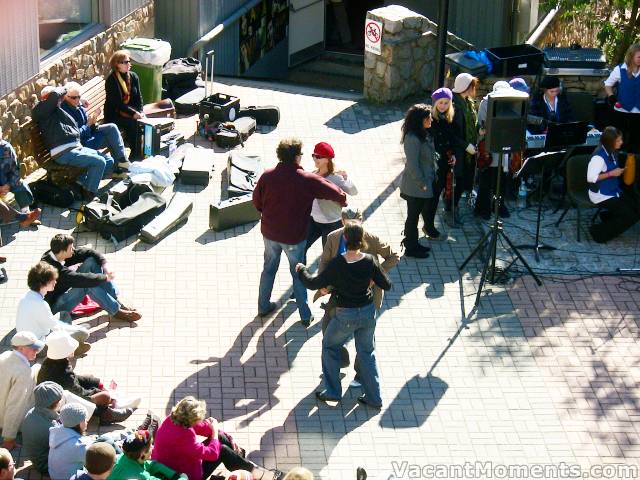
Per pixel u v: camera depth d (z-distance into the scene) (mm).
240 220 15586
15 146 15508
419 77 20422
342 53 25750
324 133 18641
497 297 14359
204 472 10852
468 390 12648
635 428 12180
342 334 11844
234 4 22031
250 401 12266
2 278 13938
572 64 19062
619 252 15570
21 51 15391
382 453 11617
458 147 15148
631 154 15625
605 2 22250
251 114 18594
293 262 13234
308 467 11375
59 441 10547
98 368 12570
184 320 13562
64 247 12602
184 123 18656
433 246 15438
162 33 20781
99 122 17484
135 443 10031
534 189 16625
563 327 13844
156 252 14906
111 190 15484
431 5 23766
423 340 13477
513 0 22672
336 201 13102
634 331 13820
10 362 11133
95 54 17922
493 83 18812
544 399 12562
